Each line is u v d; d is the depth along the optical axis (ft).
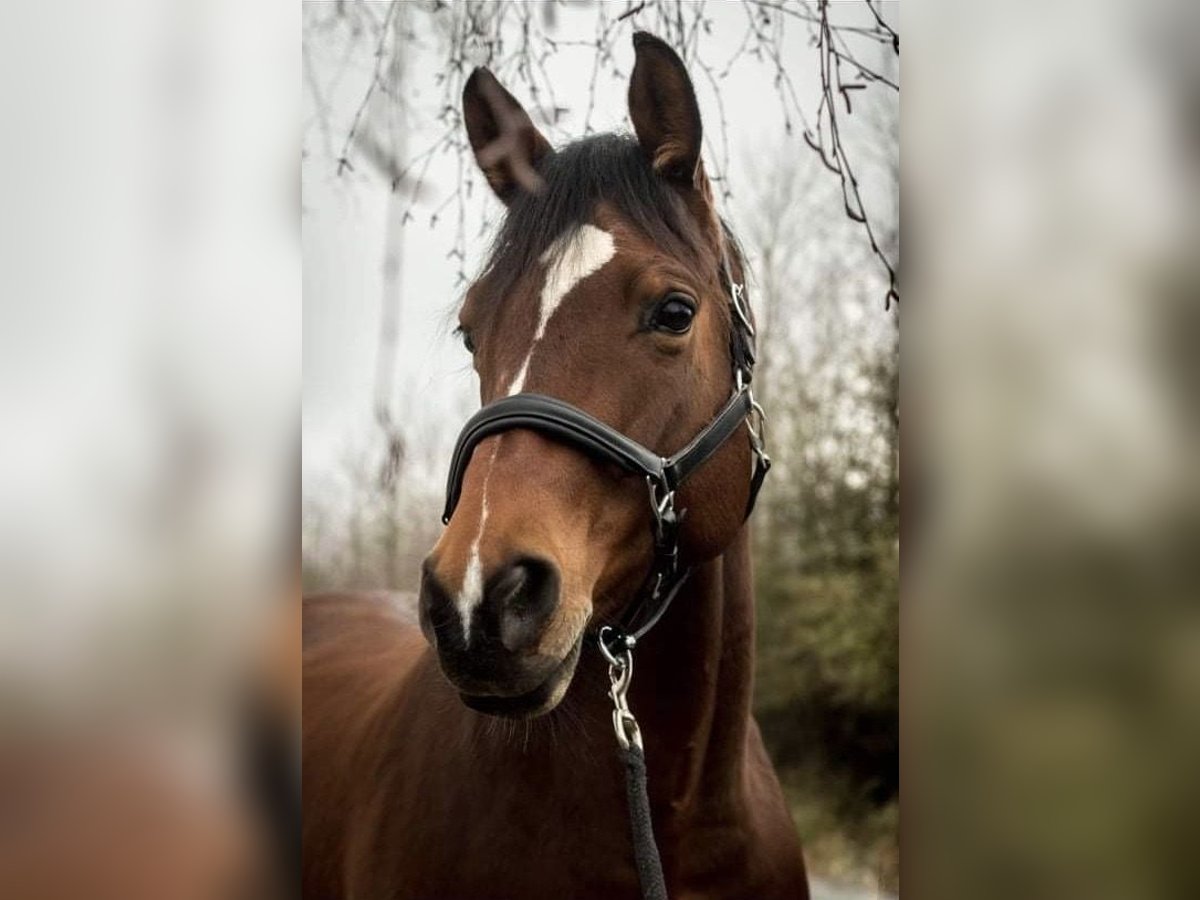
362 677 8.61
